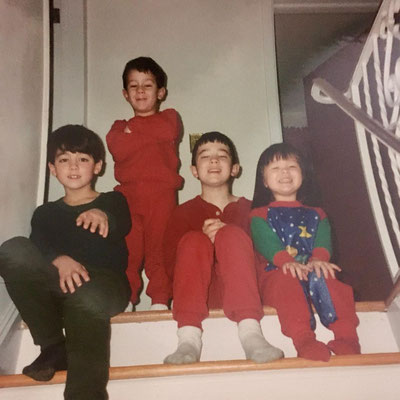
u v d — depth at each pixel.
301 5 3.13
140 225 1.98
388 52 1.75
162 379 1.24
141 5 2.75
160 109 2.58
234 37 2.73
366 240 2.67
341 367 1.24
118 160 2.15
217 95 2.63
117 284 1.45
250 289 1.39
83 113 2.53
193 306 1.37
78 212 1.70
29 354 1.45
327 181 3.25
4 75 1.59
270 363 1.22
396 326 1.49
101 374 1.19
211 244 1.49
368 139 2.46
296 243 1.65
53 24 2.65
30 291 1.31
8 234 1.53
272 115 2.61
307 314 1.39
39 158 1.85
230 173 2.02
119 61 2.66
